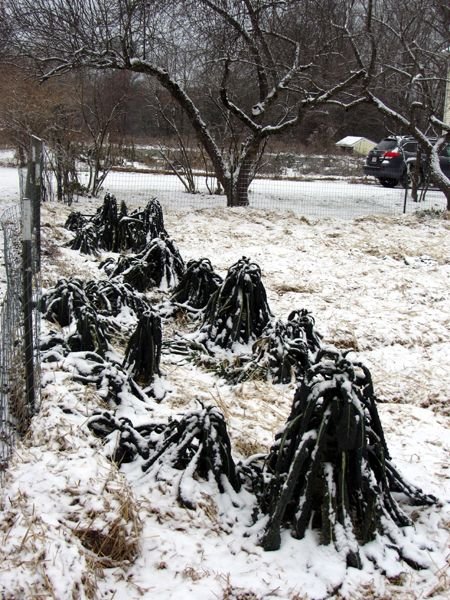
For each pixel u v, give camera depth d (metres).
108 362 4.97
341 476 3.29
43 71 15.41
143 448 3.90
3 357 4.00
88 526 3.06
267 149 29.28
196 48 17.25
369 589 3.06
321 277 9.31
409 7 21.12
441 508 3.71
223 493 3.57
